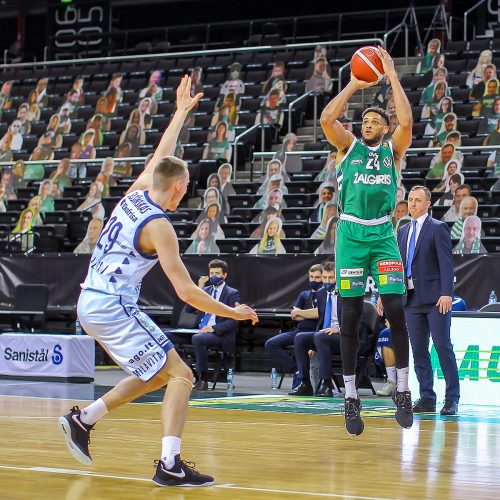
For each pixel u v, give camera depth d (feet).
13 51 126.72
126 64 107.14
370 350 45.34
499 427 30.40
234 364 60.23
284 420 31.73
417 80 84.79
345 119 81.15
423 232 35.81
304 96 84.17
